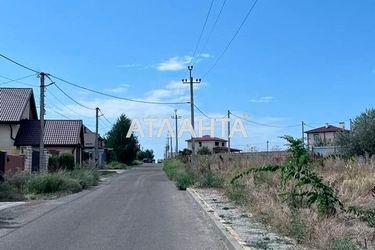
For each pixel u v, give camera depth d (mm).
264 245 9891
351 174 18219
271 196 15641
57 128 57250
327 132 94062
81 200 22969
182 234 12648
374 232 9719
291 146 13742
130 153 97875
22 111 50219
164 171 60250
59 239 11922
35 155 38156
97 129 65062
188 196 24547
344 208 12461
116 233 12797
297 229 10383
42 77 34281
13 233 13023
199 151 90250
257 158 30875
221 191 24891
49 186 27375
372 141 35719
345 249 8594
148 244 11211
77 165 44469
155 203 20984
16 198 24062
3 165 30625
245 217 14672
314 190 13539
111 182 38500
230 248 10383
